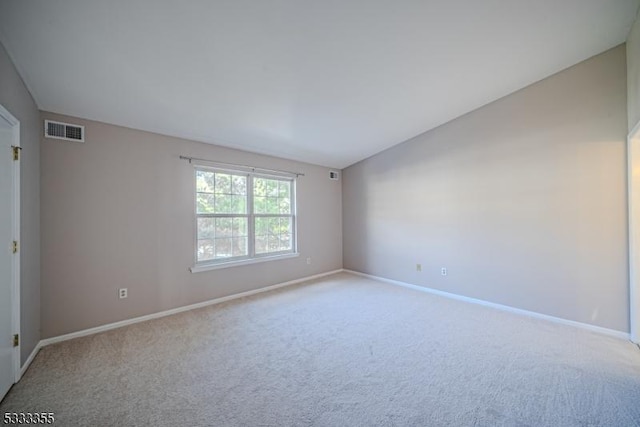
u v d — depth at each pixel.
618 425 1.56
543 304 3.15
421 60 2.56
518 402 1.75
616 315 2.70
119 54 2.04
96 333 2.78
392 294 4.11
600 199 2.79
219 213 3.83
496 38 2.37
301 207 4.90
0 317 1.80
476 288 3.70
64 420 1.60
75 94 2.43
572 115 2.94
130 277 3.03
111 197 2.92
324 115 3.40
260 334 2.76
